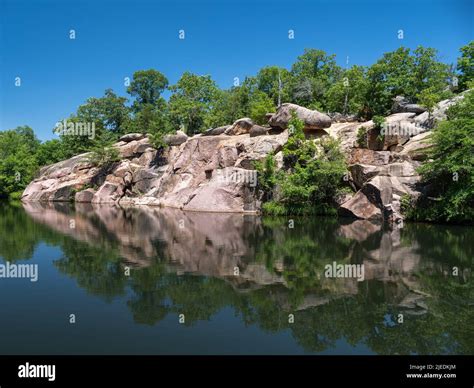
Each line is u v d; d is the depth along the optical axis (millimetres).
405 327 7164
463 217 21953
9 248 15383
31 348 6312
